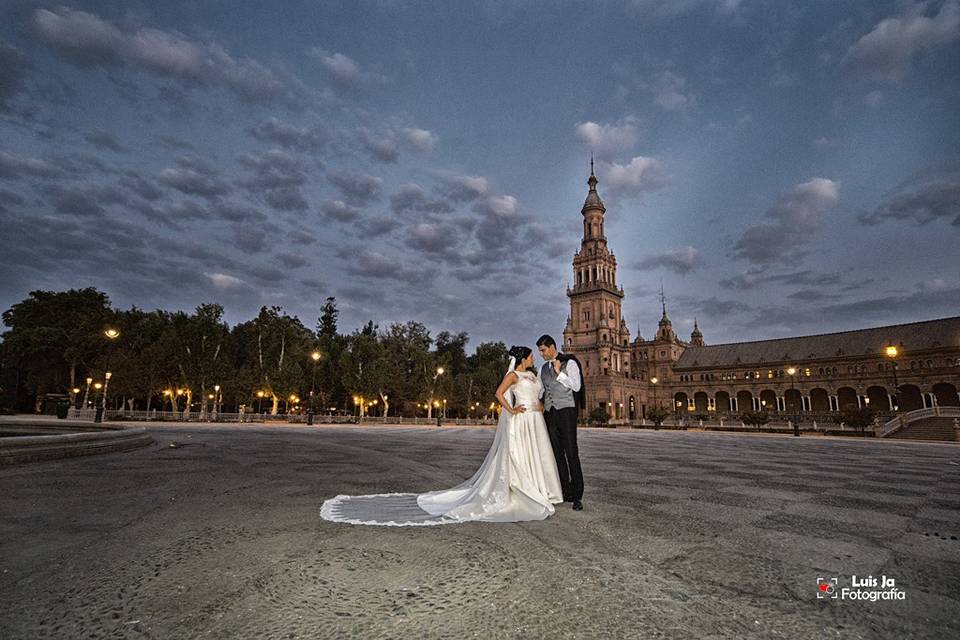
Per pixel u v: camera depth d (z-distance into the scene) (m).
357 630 2.71
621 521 5.30
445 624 2.78
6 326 65.25
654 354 113.94
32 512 5.61
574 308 104.94
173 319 56.97
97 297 69.06
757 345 102.94
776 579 3.52
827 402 94.25
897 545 4.43
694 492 7.37
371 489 7.37
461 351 118.31
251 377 59.34
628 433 43.50
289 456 12.79
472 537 4.57
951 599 3.18
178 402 67.62
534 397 6.42
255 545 4.25
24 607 2.97
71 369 63.75
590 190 110.06
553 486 6.26
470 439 23.81
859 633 2.70
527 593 3.22
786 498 6.91
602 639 2.62
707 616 2.90
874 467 12.17
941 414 45.53
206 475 8.88
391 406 81.31
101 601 3.06
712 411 103.44
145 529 4.82
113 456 12.30
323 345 72.56
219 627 2.73
